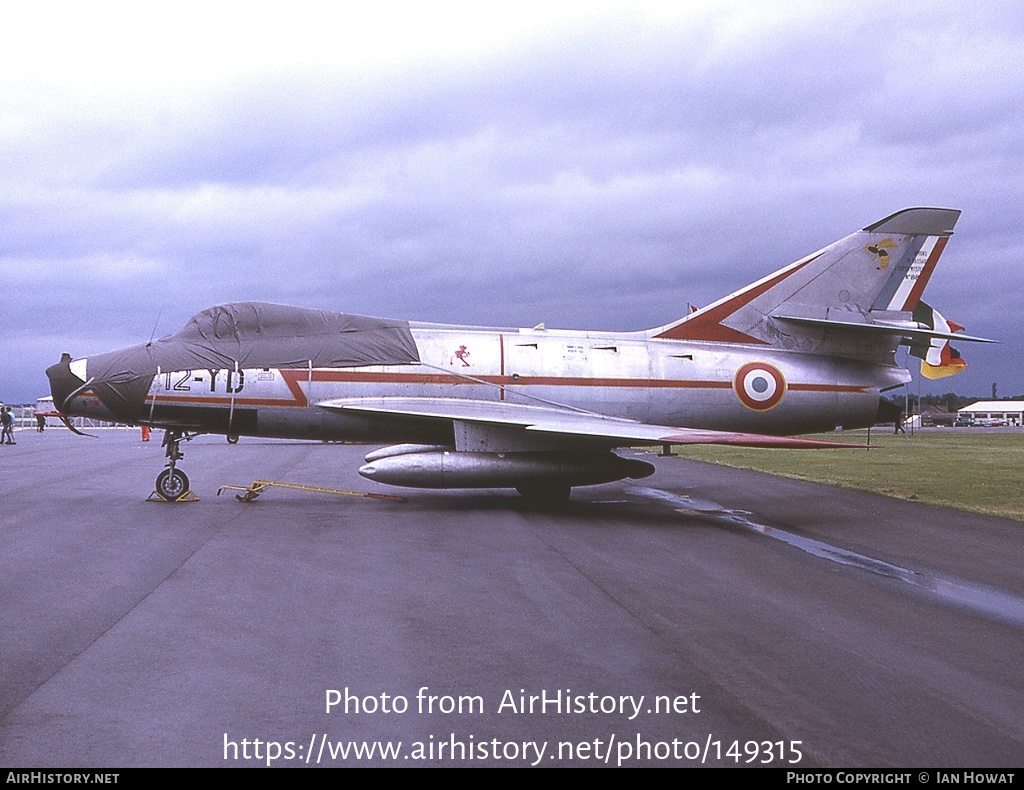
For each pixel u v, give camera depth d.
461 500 16.84
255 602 7.84
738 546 11.84
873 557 11.06
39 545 10.82
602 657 6.36
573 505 16.56
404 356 16.58
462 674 5.92
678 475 24.67
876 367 18.48
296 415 16.20
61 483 19.08
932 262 18.34
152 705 5.25
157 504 15.39
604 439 15.38
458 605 7.87
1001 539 12.71
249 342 16.41
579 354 17.14
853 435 67.94
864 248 18.20
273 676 5.81
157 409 15.75
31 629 6.85
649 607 7.98
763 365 17.69
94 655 6.19
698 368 17.42
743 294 18.08
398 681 5.76
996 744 4.91
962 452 38.25
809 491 19.88
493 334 17.34
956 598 8.68
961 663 6.44
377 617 7.38
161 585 8.50
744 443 14.24
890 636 7.16
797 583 9.31
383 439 16.77
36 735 4.79
